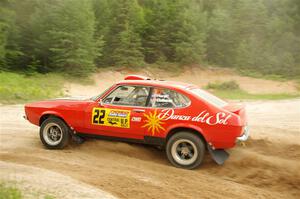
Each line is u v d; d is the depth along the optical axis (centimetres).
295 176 692
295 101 1984
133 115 756
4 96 1712
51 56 3862
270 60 4831
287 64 4741
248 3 5194
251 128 1140
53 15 3791
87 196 548
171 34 4953
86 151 826
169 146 734
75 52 3591
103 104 788
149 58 5141
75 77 3609
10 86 2269
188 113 719
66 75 3569
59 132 838
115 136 784
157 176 672
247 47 4981
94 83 3625
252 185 664
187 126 714
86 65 3644
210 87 3606
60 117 827
